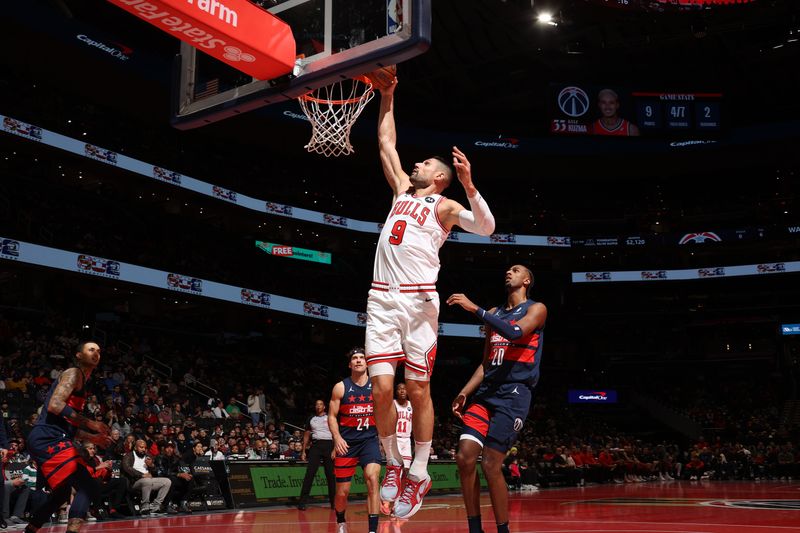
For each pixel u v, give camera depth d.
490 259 42.59
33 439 5.39
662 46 35.41
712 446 31.91
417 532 7.82
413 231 4.21
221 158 35.53
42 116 24.88
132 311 31.67
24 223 25.00
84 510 5.31
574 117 38.19
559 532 7.44
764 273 38.56
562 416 35.78
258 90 5.47
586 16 31.05
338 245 38.72
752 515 9.66
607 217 42.69
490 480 4.92
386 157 4.83
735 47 35.00
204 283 27.94
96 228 28.31
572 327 41.88
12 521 10.38
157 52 31.14
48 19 25.89
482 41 33.25
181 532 8.30
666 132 38.19
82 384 5.59
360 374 7.53
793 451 30.47
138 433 16.59
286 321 36.06
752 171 42.38
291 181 38.06
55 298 27.23
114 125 31.59
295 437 20.67
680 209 42.41
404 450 8.51
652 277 40.19
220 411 21.97
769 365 39.97
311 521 10.10
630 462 28.12
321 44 5.13
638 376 41.38
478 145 38.50
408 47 4.60
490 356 5.23
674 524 8.33
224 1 4.88
